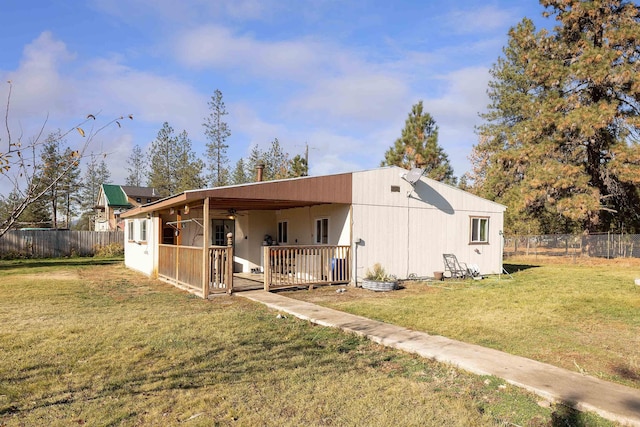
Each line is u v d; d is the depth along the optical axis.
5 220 2.88
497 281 13.39
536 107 22.11
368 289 11.27
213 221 15.46
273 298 9.48
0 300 9.23
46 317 7.44
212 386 4.28
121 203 41.03
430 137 23.97
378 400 3.98
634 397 3.93
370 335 6.14
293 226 14.79
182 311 8.09
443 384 4.43
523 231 26.67
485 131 31.48
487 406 3.89
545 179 20.31
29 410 3.72
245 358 5.17
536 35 22.33
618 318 7.59
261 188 10.32
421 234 13.52
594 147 21.55
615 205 23.44
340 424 3.51
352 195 11.98
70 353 5.29
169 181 41.06
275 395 4.07
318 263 11.88
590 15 20.58
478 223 15.19
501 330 6.65
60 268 17.14
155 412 3.69
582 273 16.12
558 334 6.44
